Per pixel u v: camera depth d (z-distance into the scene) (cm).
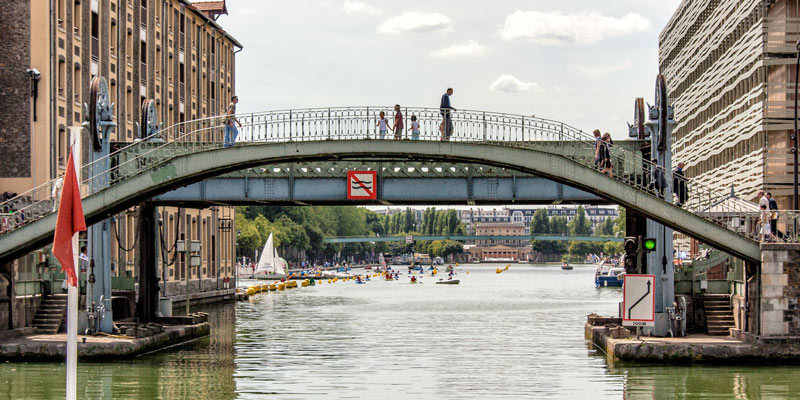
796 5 7806
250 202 4934
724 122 9319
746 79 8350
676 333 4334
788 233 4078
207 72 10075
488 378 3803
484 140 4128
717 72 9644
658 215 4025
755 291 3994
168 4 8669
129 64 7594
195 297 8775
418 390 3488
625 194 4041
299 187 4816
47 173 5988
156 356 4412
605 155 4150
